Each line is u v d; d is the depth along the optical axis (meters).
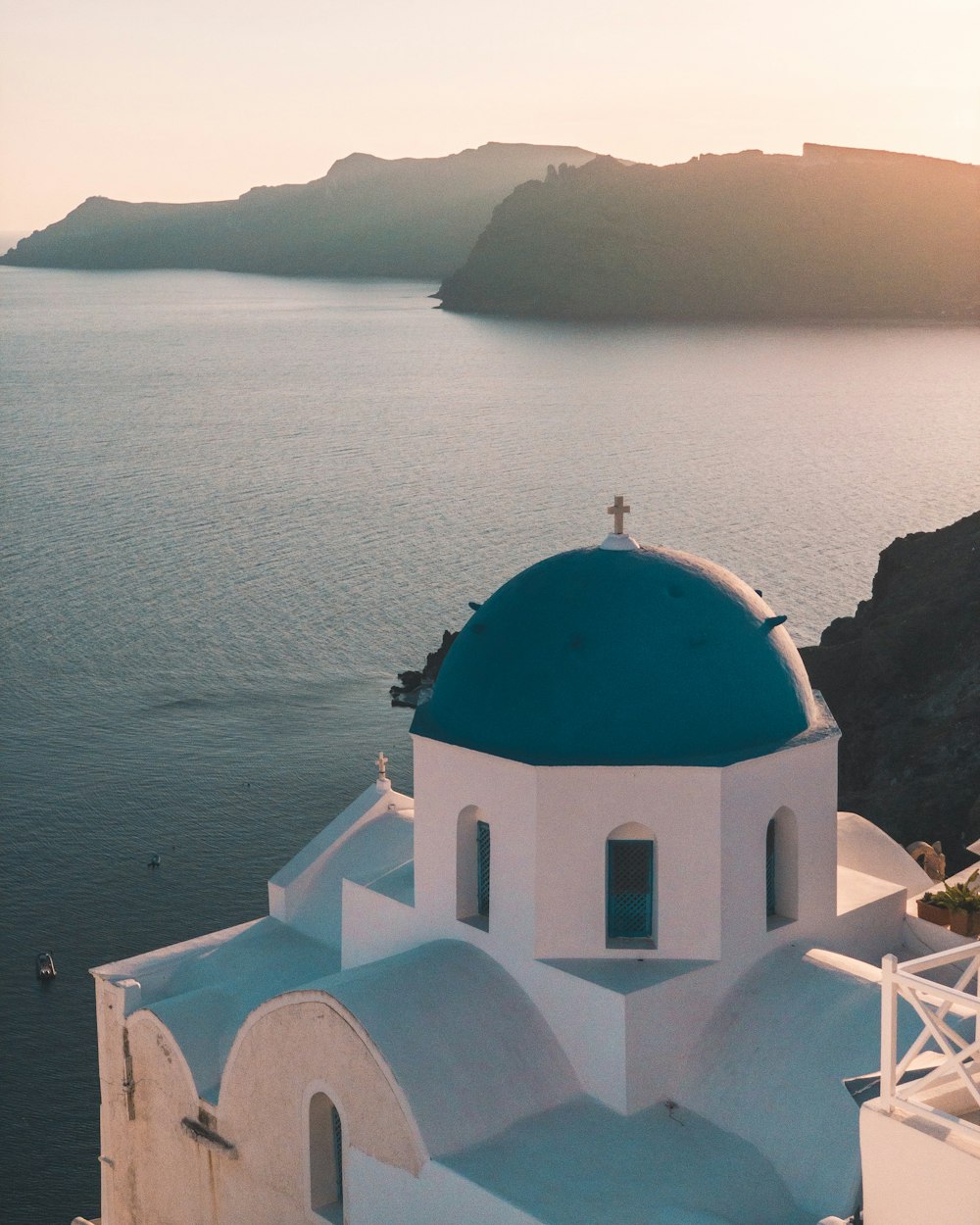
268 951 23.52
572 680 18.09
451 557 123.25
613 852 18.11
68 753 77.44
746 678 18.45
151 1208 22.17
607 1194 15.75
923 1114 11.34
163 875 61.22
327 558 123.94
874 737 60.03
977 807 49.03
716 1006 17.95
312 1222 18.64
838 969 17.94
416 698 85.81
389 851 24.38
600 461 178.12
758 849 18.20
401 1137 16.84
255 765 74.88
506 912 18.41
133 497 153.38
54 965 52.81
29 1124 42.53
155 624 103.62
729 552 122.81
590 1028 17.48
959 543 72.06
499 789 18.23
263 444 194.75
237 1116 19.83
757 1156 16.41
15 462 177.75
